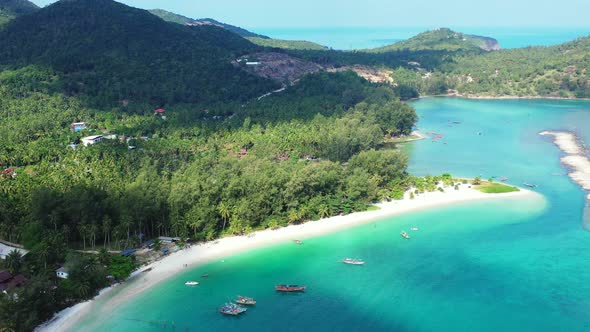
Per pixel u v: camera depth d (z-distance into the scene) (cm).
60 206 17875
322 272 16475
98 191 18888
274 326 13762
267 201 19550
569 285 15625
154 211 18212
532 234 19062
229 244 18250
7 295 13238
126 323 13700
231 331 13512
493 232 19238
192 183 19425
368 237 18850
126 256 16975
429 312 14388
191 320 13950
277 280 16038
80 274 14875
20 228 17462
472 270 16550
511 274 16300
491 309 14488
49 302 13762
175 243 18200
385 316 14225
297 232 19238
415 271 16512
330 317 14200
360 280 16025
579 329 13600
